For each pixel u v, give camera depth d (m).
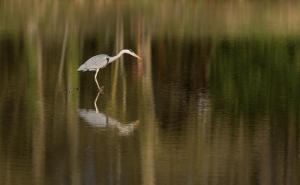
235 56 33.56
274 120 21.67
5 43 37.25
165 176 17.16
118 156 18.39
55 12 50.00
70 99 24.53
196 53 34.94
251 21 46.00
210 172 17.41
